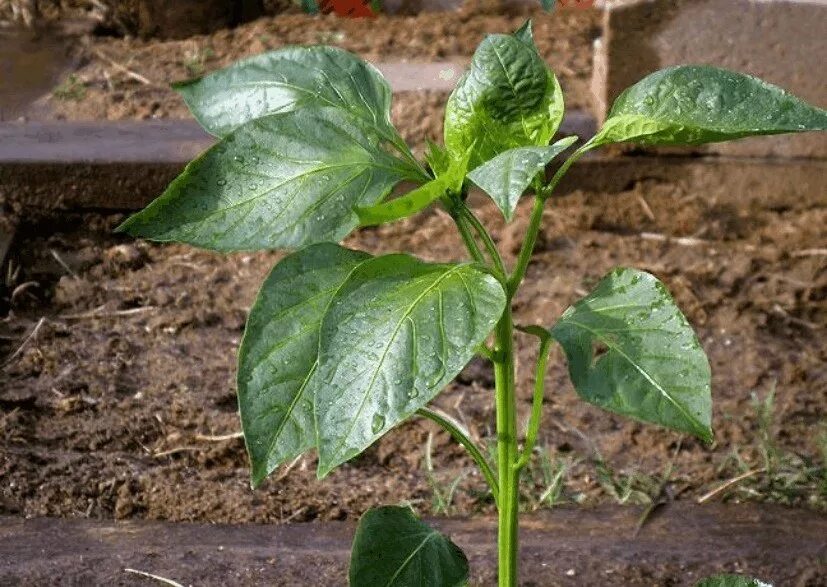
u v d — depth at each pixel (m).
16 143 2.00
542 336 1.01
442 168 1.02
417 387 0.90
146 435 1.53
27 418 1.54
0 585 1.27
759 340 1.71
